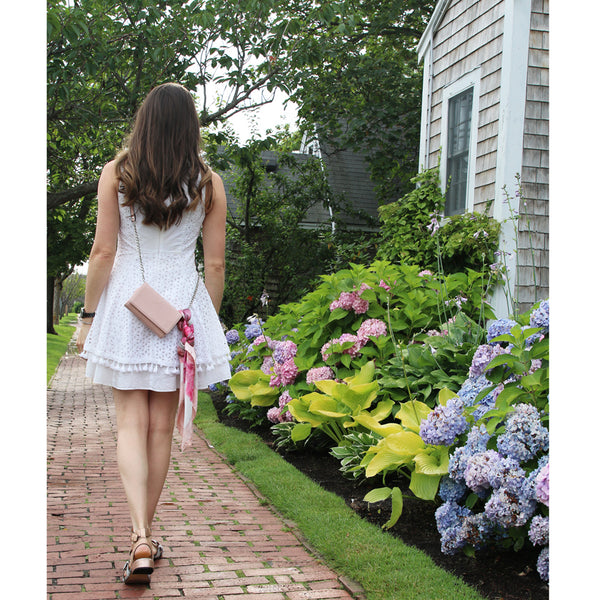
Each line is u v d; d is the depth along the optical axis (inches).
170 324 96.3
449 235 290.4
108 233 97.4
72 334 1061.8
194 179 99.8
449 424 113.5
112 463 178.4
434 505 133.3
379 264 205.8
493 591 93.1
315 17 394.6
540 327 113.7
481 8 296.8
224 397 296.7
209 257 104.6
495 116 281.0
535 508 96.9
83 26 281.7
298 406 173.3
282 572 102.2
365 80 504.1
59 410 287.1
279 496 140.4
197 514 132.0
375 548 107.5
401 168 506.0
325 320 202.5
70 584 93.7
